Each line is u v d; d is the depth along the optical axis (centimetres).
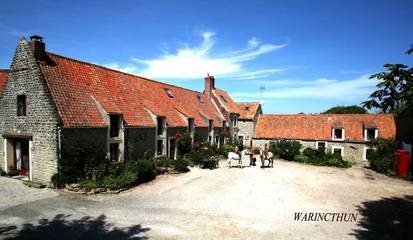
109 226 934
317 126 3234
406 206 1279
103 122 1576
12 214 1012
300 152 3028
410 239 902
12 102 1541
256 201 1295
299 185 1678
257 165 2494
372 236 923
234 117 3600
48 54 1582
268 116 3750
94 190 1296
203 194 1383
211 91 3556
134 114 1883
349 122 3080
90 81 1759
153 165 1753
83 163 1412
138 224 961
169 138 2216
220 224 989
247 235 900
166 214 1073
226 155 2884
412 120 2108
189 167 2158
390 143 2378
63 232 874
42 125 1396
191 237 868
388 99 557
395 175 2109
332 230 968
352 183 1795
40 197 1220
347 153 2898
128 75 2264
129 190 1416
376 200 1379
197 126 2631
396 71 538
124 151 1706
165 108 2359
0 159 1628
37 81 1420
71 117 1420
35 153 1436
